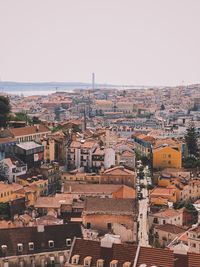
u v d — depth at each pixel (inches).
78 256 5531.5
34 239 6441.9
